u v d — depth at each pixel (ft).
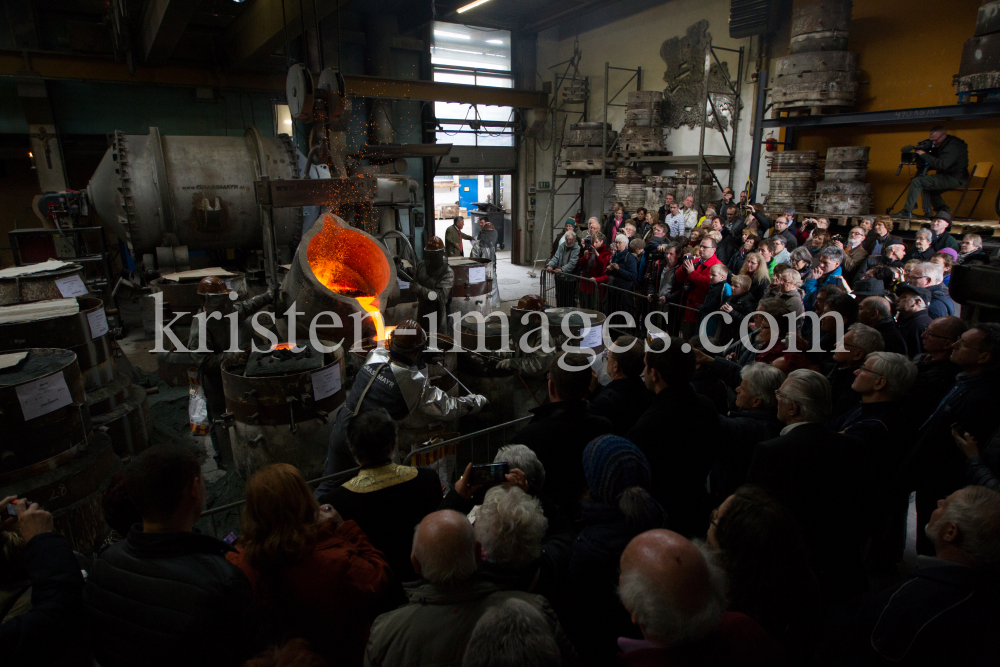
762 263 20.62
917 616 5.82
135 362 25.30
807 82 31.63
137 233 24.90
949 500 6.07
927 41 31.04
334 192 18.72
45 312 13.64
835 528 7.89
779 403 8.63
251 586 5.74
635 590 4.63
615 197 45.57
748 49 39.81
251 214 26.17
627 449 7.13
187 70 36.63
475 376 15.24
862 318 13.99
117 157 24.27
